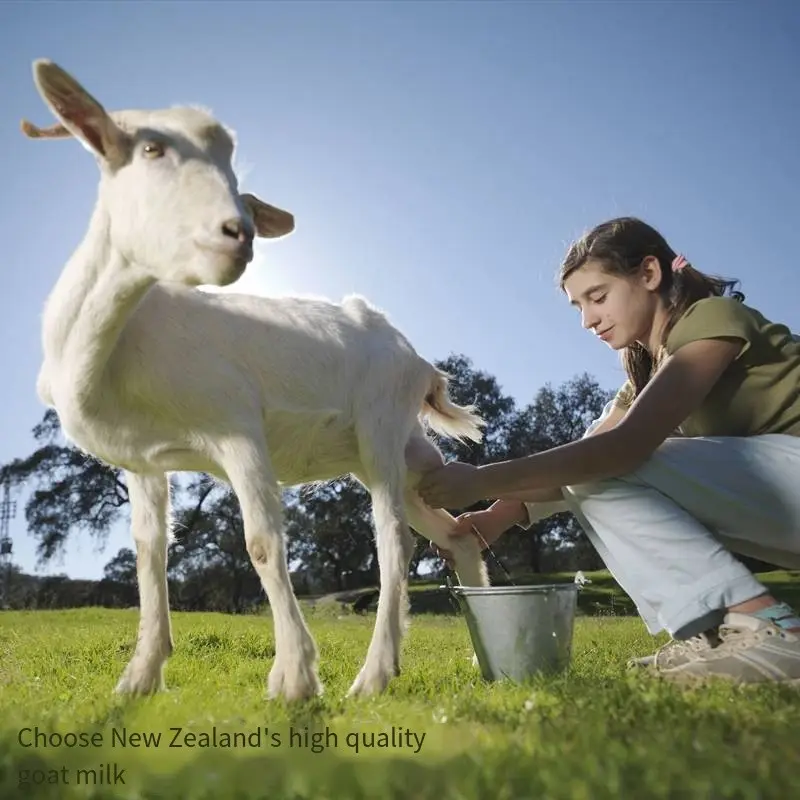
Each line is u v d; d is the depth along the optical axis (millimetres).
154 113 3434
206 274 3189
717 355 3326
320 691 3430
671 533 3289
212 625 11570
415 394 4781
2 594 46844
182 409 3709
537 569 42125
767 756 1980
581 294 3688
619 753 2025
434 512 4973
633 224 3650
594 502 3453
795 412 3422
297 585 42500
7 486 47344
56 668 5270
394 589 4148
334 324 4492
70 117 3324
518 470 3439
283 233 3988
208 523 40688
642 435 3291
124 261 3424
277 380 4090
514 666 3637
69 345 3592
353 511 38875
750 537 3406
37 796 1902
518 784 1807
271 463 3953
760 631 3109
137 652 3887
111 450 3797
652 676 3250
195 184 3256
